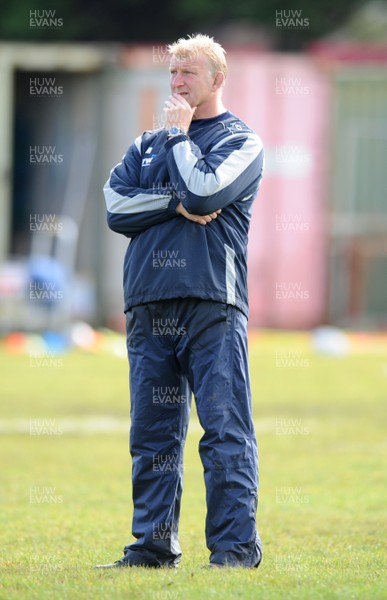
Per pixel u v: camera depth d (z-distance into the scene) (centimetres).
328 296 8912
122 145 8638
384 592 1872
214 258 2020
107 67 8638
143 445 2059
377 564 2208
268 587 1866
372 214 8850
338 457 3934
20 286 7988
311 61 8688
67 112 9000
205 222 2016
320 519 2892
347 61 8656
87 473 3688
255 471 2019
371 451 4062
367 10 13688
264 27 12456
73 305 8544
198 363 2017
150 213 2027
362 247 8875
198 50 2058
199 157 2019
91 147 8706
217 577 1909
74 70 8631
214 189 1973
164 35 12644
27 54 8519
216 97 2084
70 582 1942
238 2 12150
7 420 4850
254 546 2022
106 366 7031
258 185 2077
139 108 8606
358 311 8956
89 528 2756
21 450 4138
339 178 8806
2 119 8562
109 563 2217
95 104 8700
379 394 5694
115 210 2050
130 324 2070
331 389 5875
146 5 12350
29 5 11900
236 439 2002
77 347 7950
